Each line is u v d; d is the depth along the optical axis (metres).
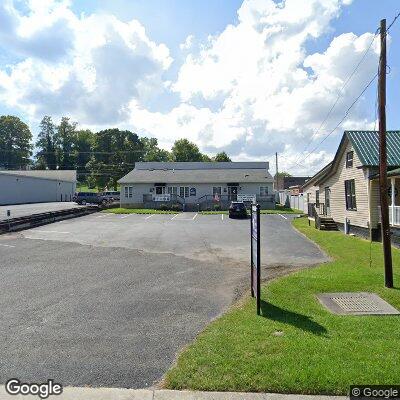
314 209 25.45
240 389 4.12
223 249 14.90
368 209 17.44
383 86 9.38
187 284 9.20
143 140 114.88
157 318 6.64
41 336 5.78
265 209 42.88
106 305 7.41
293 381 4.19
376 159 17.62
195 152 106.25
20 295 8.11
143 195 44.56
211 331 5.80
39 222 24.39
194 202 45.66
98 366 4.77
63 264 11.60
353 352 4.90
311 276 9.64
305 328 5.86
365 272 10.14
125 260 12.38
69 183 66.12
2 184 45.56
